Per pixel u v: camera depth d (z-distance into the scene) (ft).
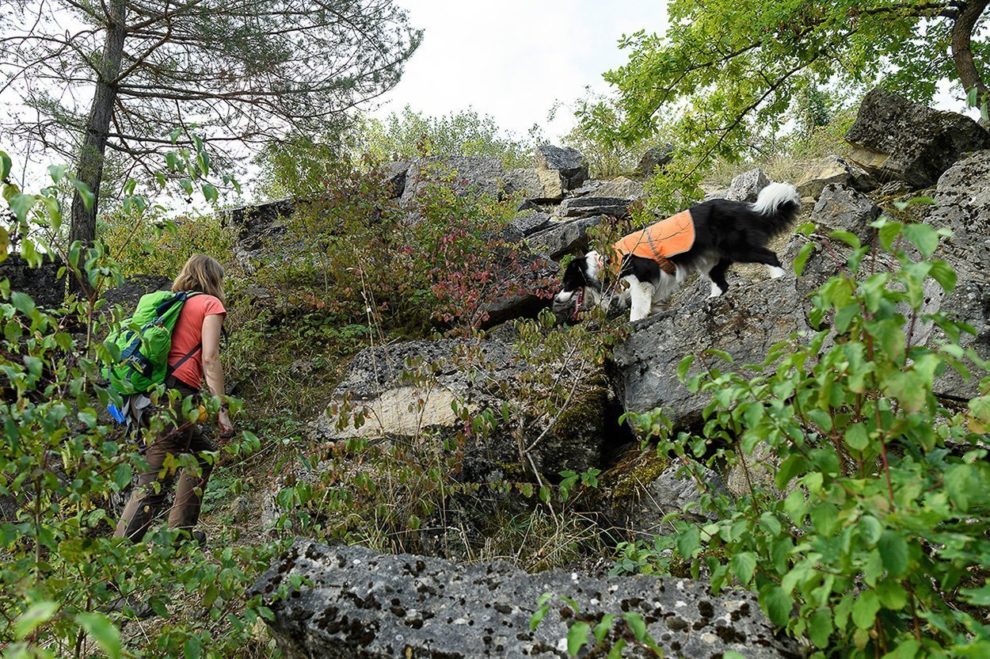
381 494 11.78
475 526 12.30
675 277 21.54
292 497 9.72
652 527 11.41
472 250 23.11
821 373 5.48
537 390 13.93
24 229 6.24
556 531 11.48
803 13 31.32
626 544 9.64
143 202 7.78
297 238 24.49
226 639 8.35
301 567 8.59
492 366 14.87
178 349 11.32
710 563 7.17
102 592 7.36
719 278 22.12
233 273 24.13
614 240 16.24
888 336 4.95
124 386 8.04
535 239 28.45
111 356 7.39
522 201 35.65
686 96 34.32
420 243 23.24
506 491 11.98
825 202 16.43
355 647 7.43
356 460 12.16
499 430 13.23
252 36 24.93
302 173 24.63
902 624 5.46
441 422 13.56
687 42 32.40
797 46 32.86
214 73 26.11
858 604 4.97
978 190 18.71
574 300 22.29
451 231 22.95
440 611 7.76
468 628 7.45
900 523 4.71
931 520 4.59
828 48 33.06
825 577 5.25
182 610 9.89
